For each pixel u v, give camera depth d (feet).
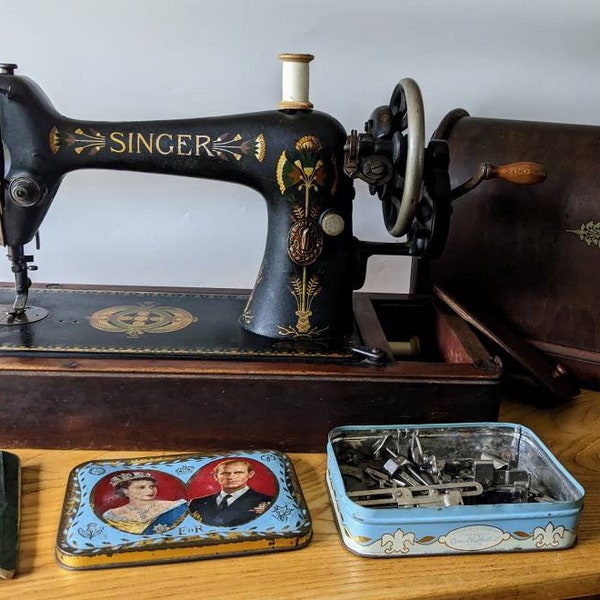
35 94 3.60
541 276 4.44
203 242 5.15
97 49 4.60
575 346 4.44
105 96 4.71
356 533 2.88
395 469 3.23
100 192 4.94
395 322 4.67
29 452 3.49
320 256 3.80
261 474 3.28
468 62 4.94
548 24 4.89
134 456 3.50
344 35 4.78
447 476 3.26
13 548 2.81
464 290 4.68
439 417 3.57
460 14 4.81
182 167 3.74
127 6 4.54
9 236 3.75
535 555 2.97
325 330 3.87
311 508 3.19
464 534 2.92
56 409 3.45
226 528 2.93
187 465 3.33
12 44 4.54
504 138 4.44
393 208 3.72
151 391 3.44
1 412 3.44
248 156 3.70
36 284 4.54
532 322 4.52
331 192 3.73
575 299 4.38
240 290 4.68
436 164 3.49
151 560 2.80
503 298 4.57
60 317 4.01
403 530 2.87
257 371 3.45
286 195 3.73
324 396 3.50
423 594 2.75
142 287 4.62
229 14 4.64
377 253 3.89
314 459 3.55
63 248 5.05
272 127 3.67
